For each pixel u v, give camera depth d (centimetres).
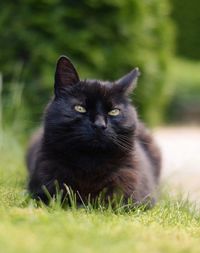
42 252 353
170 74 1295
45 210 504
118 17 1112
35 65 1058
